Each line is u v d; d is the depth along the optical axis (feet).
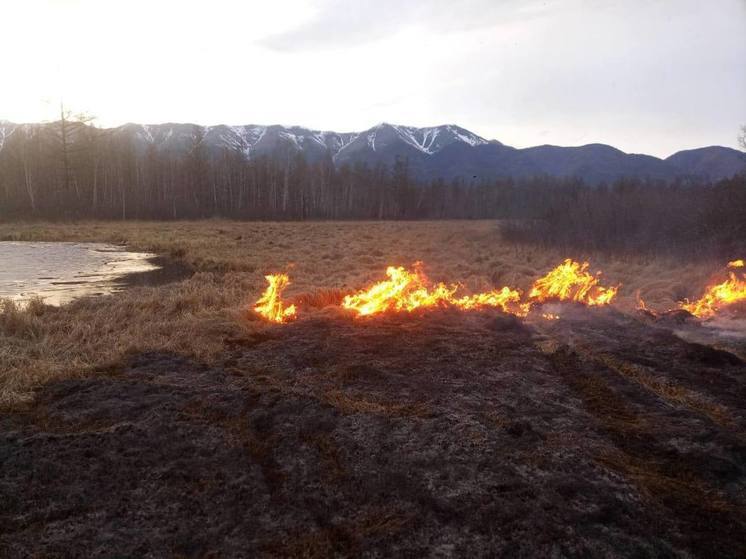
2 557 8.75
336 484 11.03
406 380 17.10
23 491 10.63
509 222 93.81
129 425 13.25
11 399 15.30
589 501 10.29
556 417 14.44
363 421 13.82
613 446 12.82
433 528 9.53
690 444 12.92
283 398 15.25
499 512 9.89
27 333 23.38
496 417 14.28
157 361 18.84
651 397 15.96
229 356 19.63
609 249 63.16
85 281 48.34
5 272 54.75
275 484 11.03
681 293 37.73
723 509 10.25
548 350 20.61
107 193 190.70
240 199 215.51
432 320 24.99
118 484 10.93
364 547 9.07
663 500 10.44
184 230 125.29
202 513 10.05
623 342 21.99
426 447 12.46
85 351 20.51
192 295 31.81
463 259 63.62
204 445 12.55
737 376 18.11
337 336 22.03
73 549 9.00
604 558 8.72
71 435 12.72
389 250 73.20
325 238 97.81
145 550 9.02
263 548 9.09
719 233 55.72
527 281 43.32
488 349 20.56
